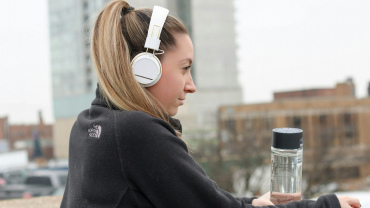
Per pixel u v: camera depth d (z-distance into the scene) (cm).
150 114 94
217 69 4703
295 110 4006
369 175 3597
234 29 4828
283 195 99
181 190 86
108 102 96
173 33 99
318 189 2591
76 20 4116
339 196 94
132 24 100
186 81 102
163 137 87
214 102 4562
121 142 87
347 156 3300
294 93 4344
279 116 4003
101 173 89
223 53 4753
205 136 2481
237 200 92
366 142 3866
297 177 100
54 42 4200
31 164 3491
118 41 97
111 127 89
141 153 87
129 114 89
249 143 2384
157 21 97
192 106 4406
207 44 4703
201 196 87
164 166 86
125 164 87
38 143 3800
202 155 2341
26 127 3819
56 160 3694
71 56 4088
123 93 94
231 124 4044
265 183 2222
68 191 104
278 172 100
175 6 4656
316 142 3173
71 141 103
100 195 89
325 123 3975
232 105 4128
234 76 4741
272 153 101
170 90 99
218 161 2291
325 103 4088
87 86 3969
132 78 94
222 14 4784
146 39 96
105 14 101
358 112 4044
